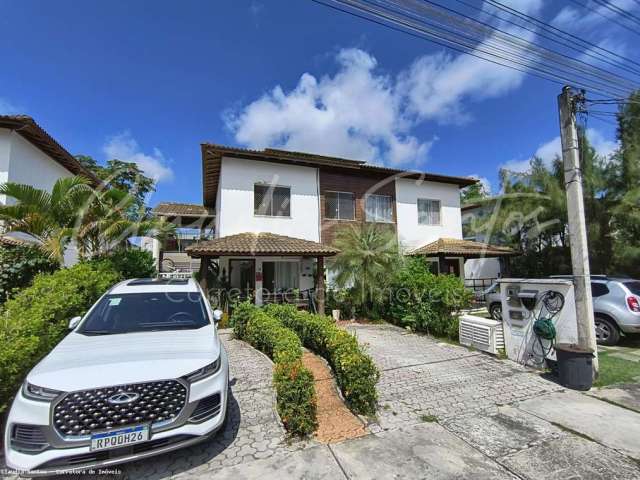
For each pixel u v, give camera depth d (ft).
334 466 9.50
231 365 19.19
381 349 23.17
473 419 12.44
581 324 16.65
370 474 9.11
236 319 27.09
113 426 8.58
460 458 9.86
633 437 11.02
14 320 12.91
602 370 17.90
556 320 17.65
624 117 37.93
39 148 32.37
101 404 8.64
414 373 17.89
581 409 13.21
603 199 40.45
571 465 9.49
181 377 9.50
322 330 19.76
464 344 24.02
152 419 8.92
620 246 37.65
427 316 28.27
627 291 22.80
